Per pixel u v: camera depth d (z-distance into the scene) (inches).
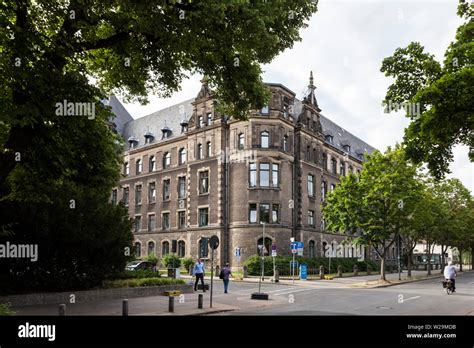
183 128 2001.7
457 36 528.4
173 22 496.1
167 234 1957.4
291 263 1576.0
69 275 763.4
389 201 1413.6
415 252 3260.3
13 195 604.1
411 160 573.0
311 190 1893.5
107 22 548.1
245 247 1609.3
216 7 467.8
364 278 1657.2
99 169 629.9
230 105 664.4
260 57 610.2
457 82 440.5
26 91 438.9
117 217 815.7
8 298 663.8
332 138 2295.8
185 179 1932.8
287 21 590.6
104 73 677.3
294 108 1930.4
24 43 422.6
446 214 1875.0
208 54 584.4
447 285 1022.4
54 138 489.7
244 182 1652.3
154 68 606.2
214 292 973.2
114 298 815.7
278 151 1667.1
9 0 436.1
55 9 493.7
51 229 714.8
